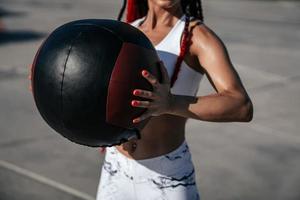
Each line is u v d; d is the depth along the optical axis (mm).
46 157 5793
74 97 2180
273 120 7719
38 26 15773
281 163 6020
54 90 2213
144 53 2236
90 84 2164
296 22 20719
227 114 2264
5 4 20875
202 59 2443
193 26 2496
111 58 2180
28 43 12930
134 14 2975
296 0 29375
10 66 10406
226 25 18531
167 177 2574
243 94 2311
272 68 11547
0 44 12641
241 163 5969
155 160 2566
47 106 2264
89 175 5383
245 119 2314
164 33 2598
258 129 7230
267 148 6508
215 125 7238
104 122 2201
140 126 2303
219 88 2361
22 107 7645
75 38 2234
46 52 2264
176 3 2570
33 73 2312
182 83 2520
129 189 2641
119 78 2166
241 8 25344
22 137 6371
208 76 2436
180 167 2592
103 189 2736
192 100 2250
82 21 2346
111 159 2703
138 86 2180
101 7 22078
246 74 10859
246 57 12734
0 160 5652
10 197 4828
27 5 20984
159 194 2580
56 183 5168
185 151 2629
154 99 2146
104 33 2238
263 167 5879
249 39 15656
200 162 5941
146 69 2203
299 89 9758
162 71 2279
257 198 5070
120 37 2238
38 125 6832
